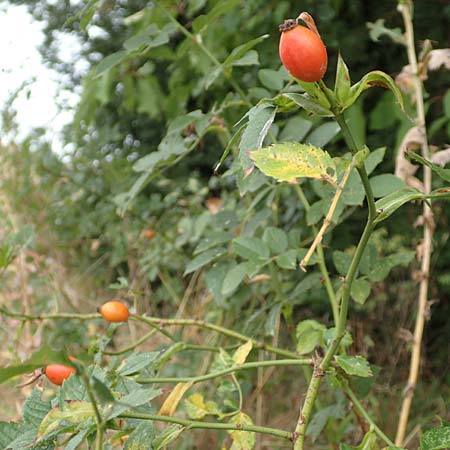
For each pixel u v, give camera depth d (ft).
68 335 9.55
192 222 10.36
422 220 6.15
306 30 2.91
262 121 3.09
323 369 3.71
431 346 11.32
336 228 11.41
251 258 5.45
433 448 3.47
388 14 12.50
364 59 12.76
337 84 3.01
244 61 5.82
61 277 12.57
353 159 2.97
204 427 3.59
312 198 9.41
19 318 5.65
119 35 22.43
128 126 20.07
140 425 3.52
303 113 7.97
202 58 9.55
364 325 10.47
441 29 12.39
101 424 3.21
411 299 10.73
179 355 8.89
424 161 3.42
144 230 12.13
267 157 2.98
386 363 10.30
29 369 2.83
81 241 14.40
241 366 4.30
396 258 5.35
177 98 10.61
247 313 9.08
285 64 2.95
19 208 13.15
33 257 9.59
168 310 11.91
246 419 4.38
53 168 13.97
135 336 9.79
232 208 8.64
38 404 3.76
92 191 12.77
